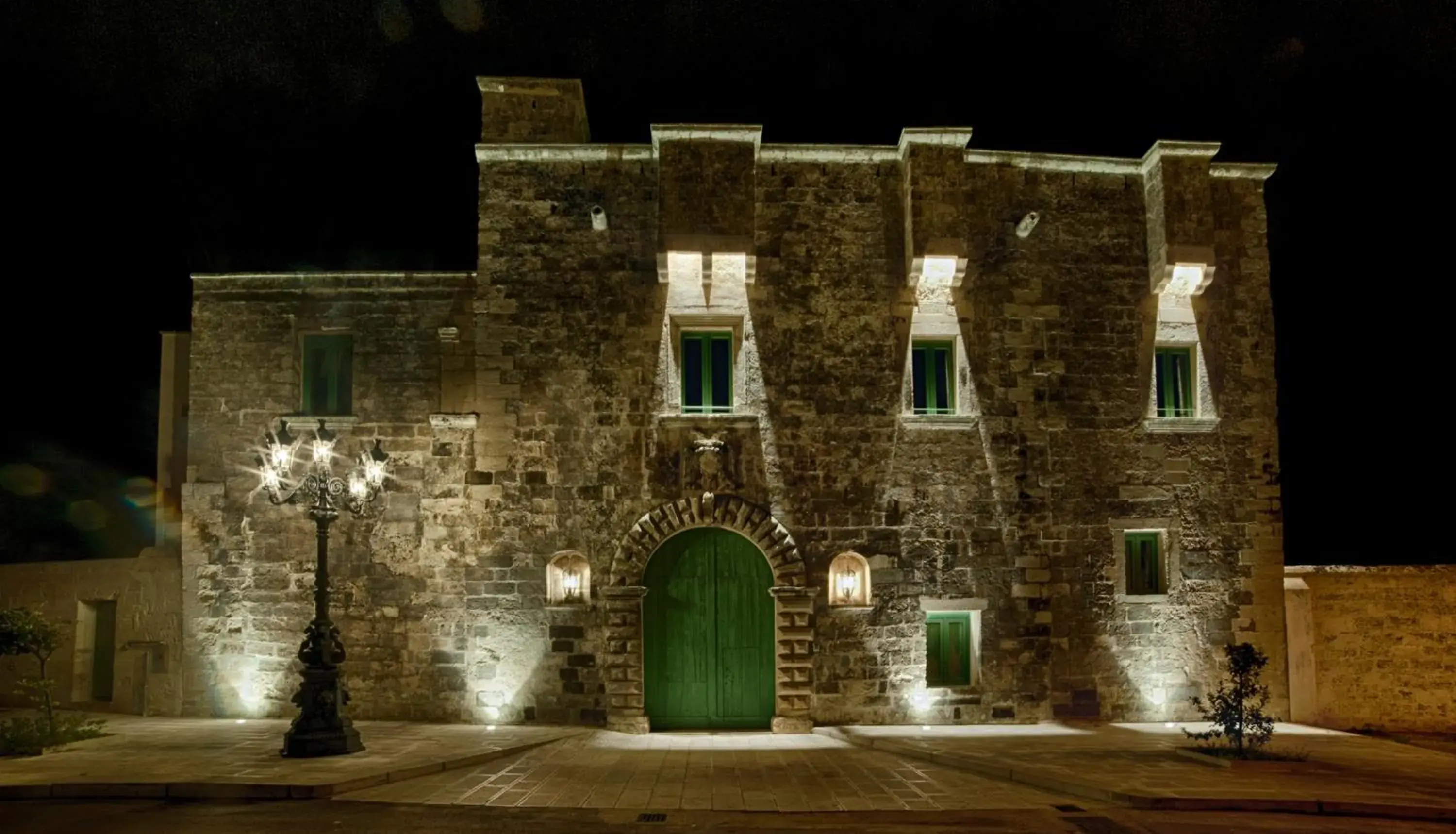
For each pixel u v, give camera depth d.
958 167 18.91
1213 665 18.92
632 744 16.64
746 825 11.46
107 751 14.95
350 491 16.19
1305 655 19.62
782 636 18.08
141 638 19.22
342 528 18.56
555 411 18.61
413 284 19.09
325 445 15.39
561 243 18.92
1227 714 15.45
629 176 19.11
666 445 18.53
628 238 18.95
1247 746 15.82
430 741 16.09
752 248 18.41
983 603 18.50
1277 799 12.39
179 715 18.59
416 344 18.97
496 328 18.77
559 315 18.80
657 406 18.59
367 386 18.88
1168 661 18.84
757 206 19.00
